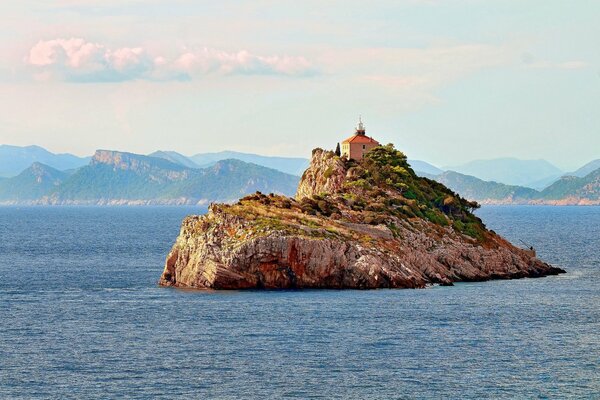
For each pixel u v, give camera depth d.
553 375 187.88
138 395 172.12
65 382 180.75
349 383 180.50
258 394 172.88
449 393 174.25
